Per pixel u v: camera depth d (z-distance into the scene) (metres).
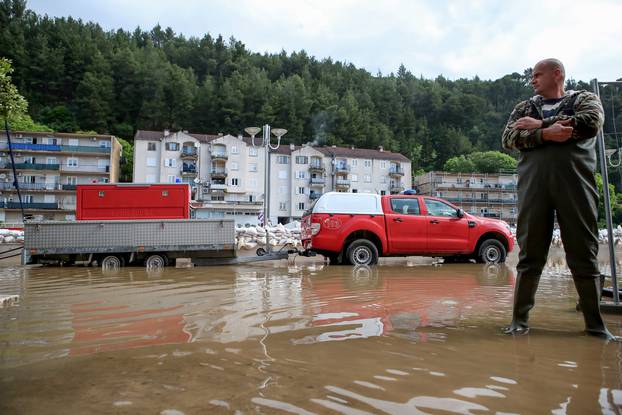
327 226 9.45
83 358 2.12
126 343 2.42
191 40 145.38
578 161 2.57
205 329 2.77
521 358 2.05
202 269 8.94
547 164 2.62
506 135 2.83
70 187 62.22
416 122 127.69
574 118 2.50
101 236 10.26
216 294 4.62
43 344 2.43
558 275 7.12
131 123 96.62
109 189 11.88
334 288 5.12
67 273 8.36
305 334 2.59
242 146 70.12
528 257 2.72
